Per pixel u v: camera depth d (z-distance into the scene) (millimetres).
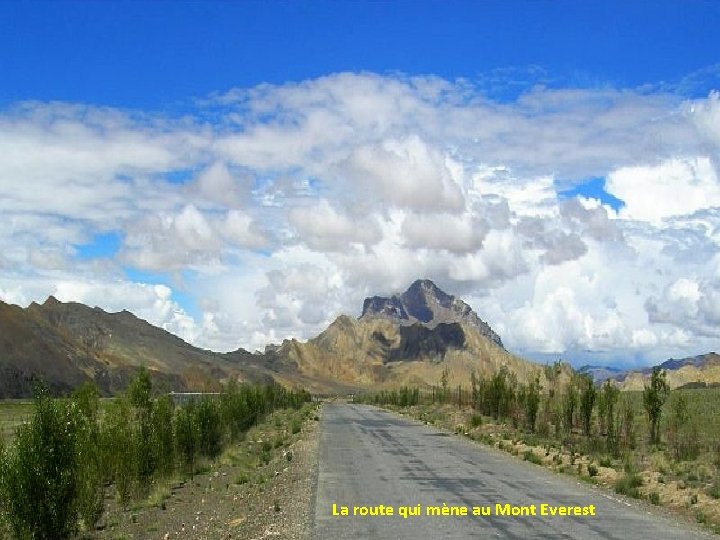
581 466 23125
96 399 23062
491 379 52875
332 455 27625
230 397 42500
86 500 15953
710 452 27266
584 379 36125
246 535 13453
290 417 58625
